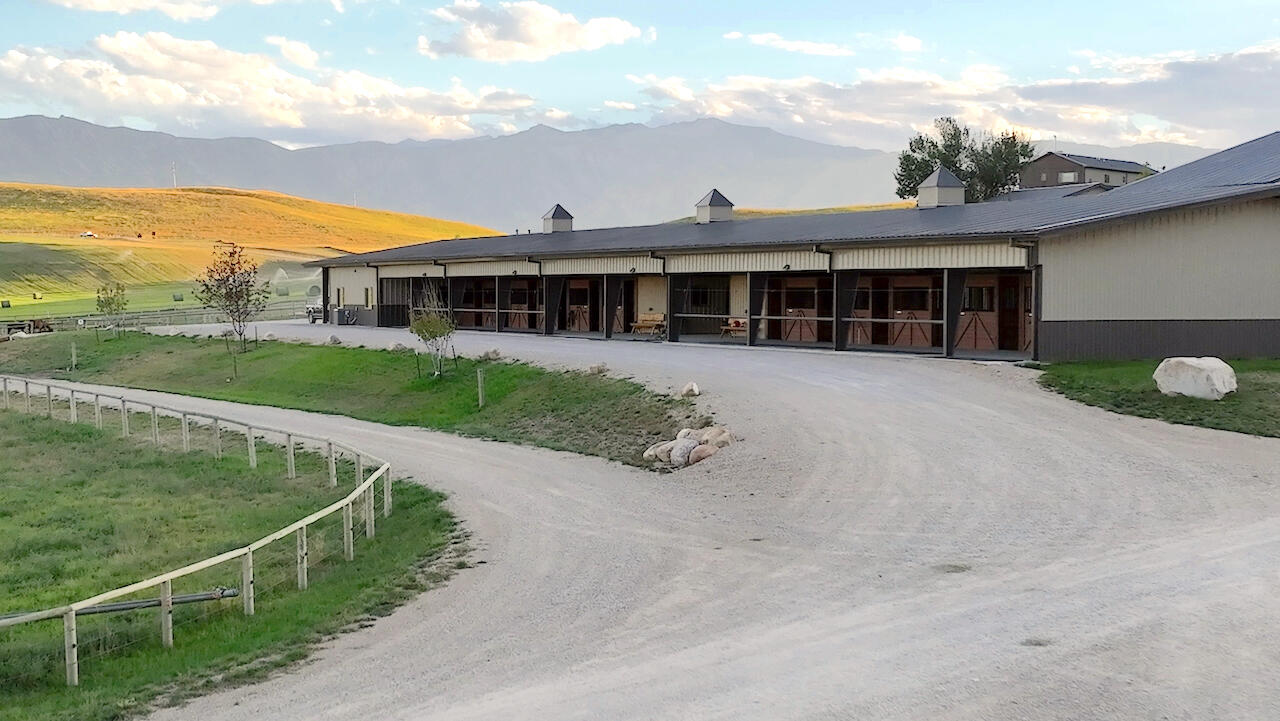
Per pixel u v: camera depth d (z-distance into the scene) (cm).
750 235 3528
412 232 19500
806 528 1369
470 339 4019
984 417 1980
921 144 8444
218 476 2216
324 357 3909
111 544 1631
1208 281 2655
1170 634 848
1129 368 2350
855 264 2961
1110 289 2561
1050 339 2506
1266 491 1422
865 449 1786
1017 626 893
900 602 998
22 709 871
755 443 1938
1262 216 2698
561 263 3988
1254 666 770
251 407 3266
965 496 1465
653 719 727
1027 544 1205
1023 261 2530
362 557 1440
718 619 984
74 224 15650
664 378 2647
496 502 1730
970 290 3111
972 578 1073
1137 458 1639
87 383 4225
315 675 904
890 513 1405
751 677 804
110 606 1052
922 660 818
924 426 1925
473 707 782
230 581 1338
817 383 2422
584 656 898
